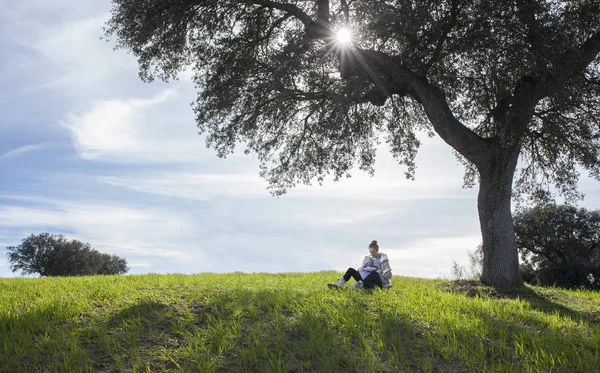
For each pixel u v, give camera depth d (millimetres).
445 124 13406
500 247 13047
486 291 12047
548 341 5953
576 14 11578
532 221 27266
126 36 14305
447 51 12453
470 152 13500
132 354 5375
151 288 9742
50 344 5664
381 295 9180
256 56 15477
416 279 15422
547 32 10914
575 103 13148
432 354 5453
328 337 6012
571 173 15820
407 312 7363
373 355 5375
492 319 7090
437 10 11719
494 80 11984
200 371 4926
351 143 15297
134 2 13586
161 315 6957
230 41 14430
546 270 26000
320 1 13969
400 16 11164
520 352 5562
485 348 5684
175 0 13422
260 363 5195
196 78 14984
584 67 12492
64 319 6805
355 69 13148
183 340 5945
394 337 5969
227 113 15242
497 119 13656
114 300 8141
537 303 10461
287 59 12945
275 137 16656
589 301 11680
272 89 13719
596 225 26797
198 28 14734
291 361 5246
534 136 14852
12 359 5184
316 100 15938
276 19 15922
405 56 13367
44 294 9055
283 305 7895
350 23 12625
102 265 37719
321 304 7887
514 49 11391
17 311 7316
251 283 11727
